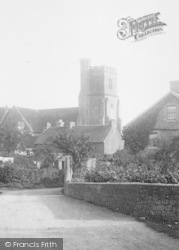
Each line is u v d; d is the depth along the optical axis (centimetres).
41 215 1850
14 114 10188
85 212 1933
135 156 4231
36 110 10725
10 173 4444
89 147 4666
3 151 6431
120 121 11069
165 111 4709
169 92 4700
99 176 2495
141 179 2078
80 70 11050
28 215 1856
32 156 5772
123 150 4441
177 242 1194
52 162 5572
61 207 2167
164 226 1444
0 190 3888
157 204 1603
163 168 2623
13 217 1788
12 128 6512
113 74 11131
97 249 1118
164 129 4678
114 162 4084
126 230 1406
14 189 4069
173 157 4238
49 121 10469
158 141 4434
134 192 1784
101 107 10775
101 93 10850
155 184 1628
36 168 4841
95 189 2270
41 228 1472
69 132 4709
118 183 1956
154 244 1171
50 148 5625
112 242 1207
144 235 1308
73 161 4441
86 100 10862
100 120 10738
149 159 3997
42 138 7769
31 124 10194
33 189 4053
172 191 1532
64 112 10631
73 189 2777
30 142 7612
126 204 1861
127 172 2309
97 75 10906
